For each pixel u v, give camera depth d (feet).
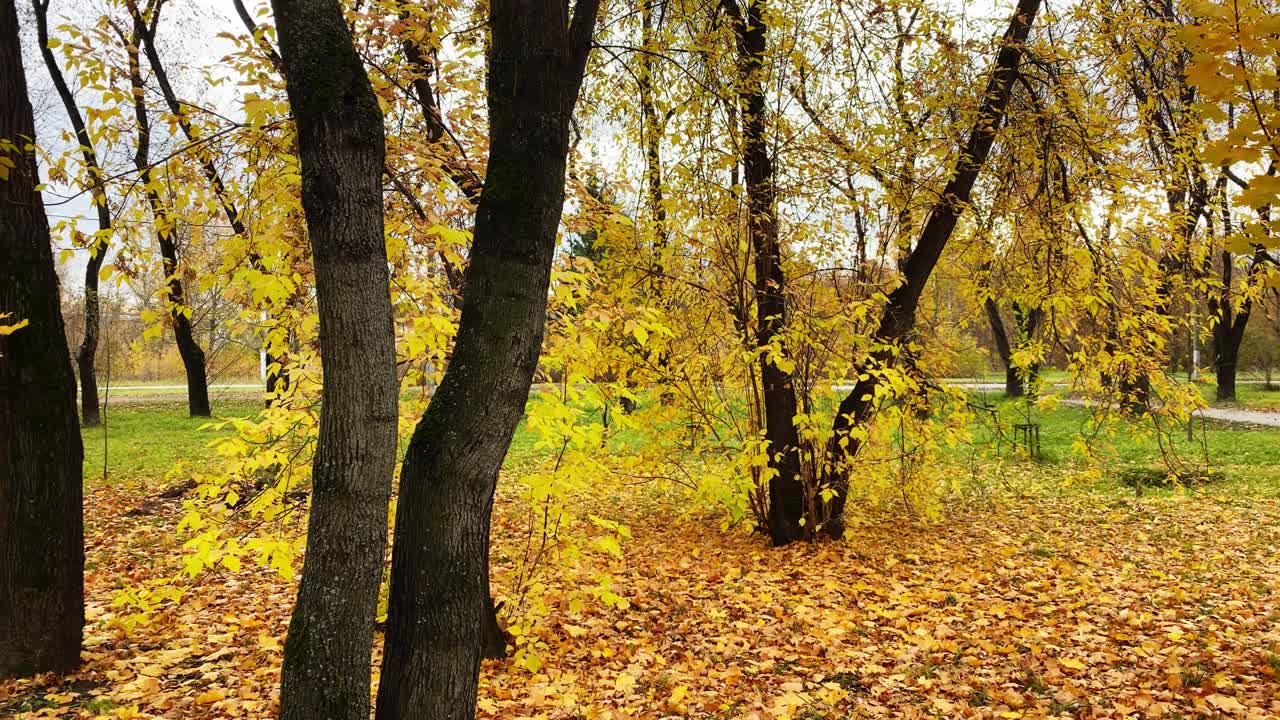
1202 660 14.73
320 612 7.65
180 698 13.93
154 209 14.17
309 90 7.46
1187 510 32.45
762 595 20.80
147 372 133.90
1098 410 26.94
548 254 8.81
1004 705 13.35
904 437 26.66
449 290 14.55
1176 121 23.16
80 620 14.99
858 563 24.40
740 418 27.89
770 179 24.35
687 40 23.62
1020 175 25.72
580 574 21.77
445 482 8.39
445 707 8.33
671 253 22.75
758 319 25.62
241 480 14.87
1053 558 25.04
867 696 14.12
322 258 7.60
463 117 14.48
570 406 15.11
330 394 7.69
